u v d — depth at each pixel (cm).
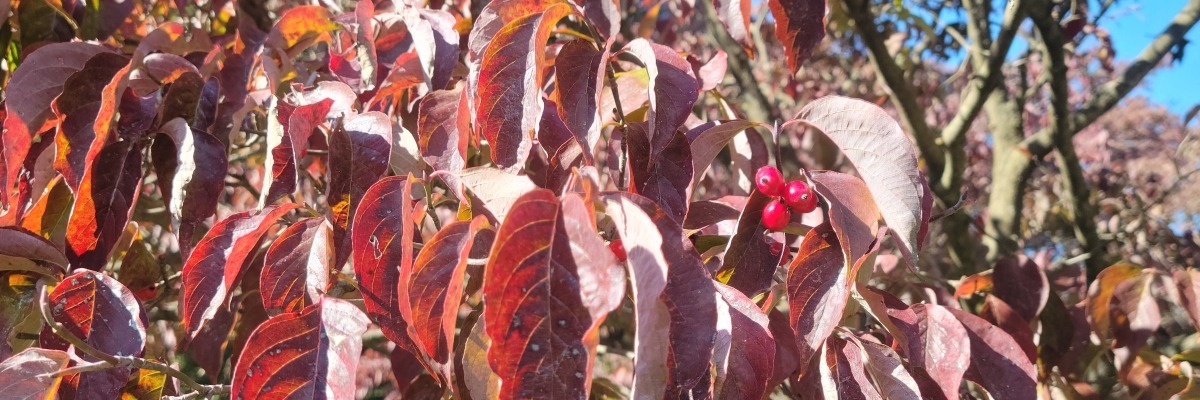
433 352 23
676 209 27
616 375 90
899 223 26
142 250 40
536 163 33
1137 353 48
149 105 35
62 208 35
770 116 66
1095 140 149
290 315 24
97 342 29
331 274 28
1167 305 69
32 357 27
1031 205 117
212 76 37
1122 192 100
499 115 24
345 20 38
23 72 33
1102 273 48
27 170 36
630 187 25
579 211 18
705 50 112
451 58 33
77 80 34
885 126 26
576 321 18
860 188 27
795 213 38
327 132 40
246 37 41
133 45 47
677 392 19
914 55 89
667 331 17
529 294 18
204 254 28
